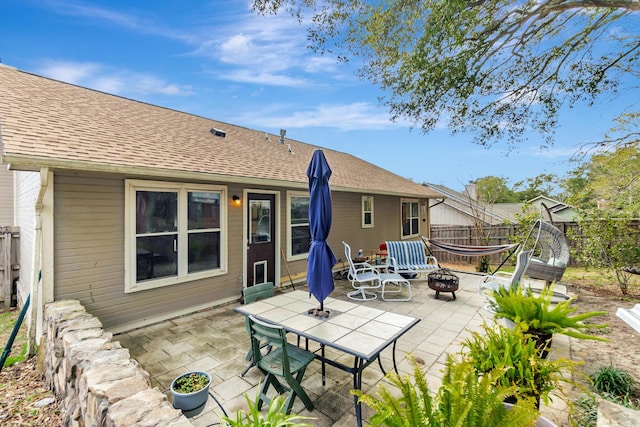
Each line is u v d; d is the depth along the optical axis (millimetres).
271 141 9016
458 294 6297
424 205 12766
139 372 2057
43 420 2512
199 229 5023
